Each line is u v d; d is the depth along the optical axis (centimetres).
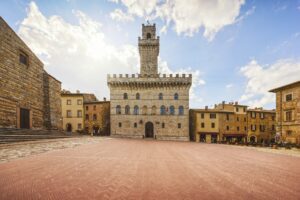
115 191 601
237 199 562
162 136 4531
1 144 1441
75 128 4934
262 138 4947
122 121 4591
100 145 1986
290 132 2834
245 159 1327
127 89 4691
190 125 5106
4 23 2189
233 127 4775
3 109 2148
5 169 807
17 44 2425
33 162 963
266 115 5069
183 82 4606
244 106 4916
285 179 790
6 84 2208
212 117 4697
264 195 601
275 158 1406
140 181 712
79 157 1163
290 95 2867
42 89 3059
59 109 3575
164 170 897
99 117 4994
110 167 923
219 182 729
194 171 897
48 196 546
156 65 5053
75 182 677
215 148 2258
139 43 5056
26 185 630
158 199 545
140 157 1263
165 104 4634
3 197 531
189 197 568
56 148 1521
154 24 5188
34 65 2836
